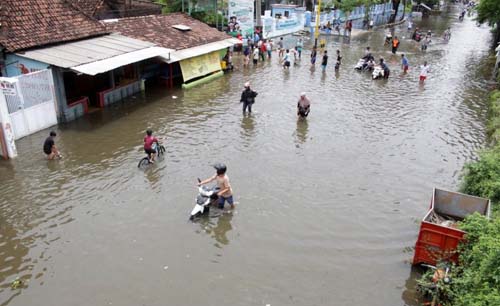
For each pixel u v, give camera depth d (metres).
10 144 15.00
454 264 8.91
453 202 10.67
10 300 8.83
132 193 13.05
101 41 21.62
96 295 8.98
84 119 19.34
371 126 19.42
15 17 18.30
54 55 18.17
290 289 9.26
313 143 17.31
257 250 10.55
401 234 11.32
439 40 48.41
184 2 35.88
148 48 22.31
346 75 29.58
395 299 9.03
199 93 24.22
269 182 14.00
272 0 56.34
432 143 17.61
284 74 29.52
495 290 7.03
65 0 21.48
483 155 13.28
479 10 39.47
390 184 14.06
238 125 19.14
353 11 61.28
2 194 12.85
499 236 8.15
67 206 12.28
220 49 28.20
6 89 15.02
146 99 22.81
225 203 12.68
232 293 9.10
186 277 9.55
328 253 10.48
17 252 10.31
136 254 10.29
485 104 23.30
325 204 12.74
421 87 26.77
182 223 11.59
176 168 14.78
